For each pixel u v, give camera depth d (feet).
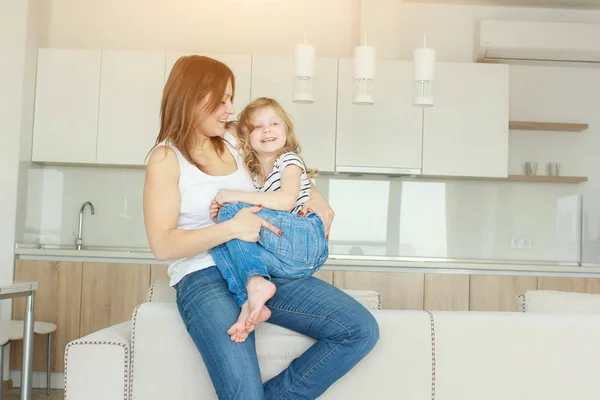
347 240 17.90
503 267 15.33
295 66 11.90
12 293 8.47
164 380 6.16
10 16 15.98
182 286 6.13
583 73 18.40
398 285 15.33
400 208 18.01
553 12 18.37
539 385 6.27
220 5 17.89
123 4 17.79
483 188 18.15
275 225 6.13
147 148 16.51
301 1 17.95
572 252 18.13
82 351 6.17
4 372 15.51
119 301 15.29
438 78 16.78
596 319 6.38
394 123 16.66
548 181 17.81
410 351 6.21
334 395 6.17
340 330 5.85
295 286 6.11
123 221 17.63
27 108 16.19
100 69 16.53
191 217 6.42
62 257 15.42
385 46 17.08
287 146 7.30
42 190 17.56
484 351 6.26
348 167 16.61
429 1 18.07
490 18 18.28
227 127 7.27
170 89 6.41
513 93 18.37
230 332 5.66
